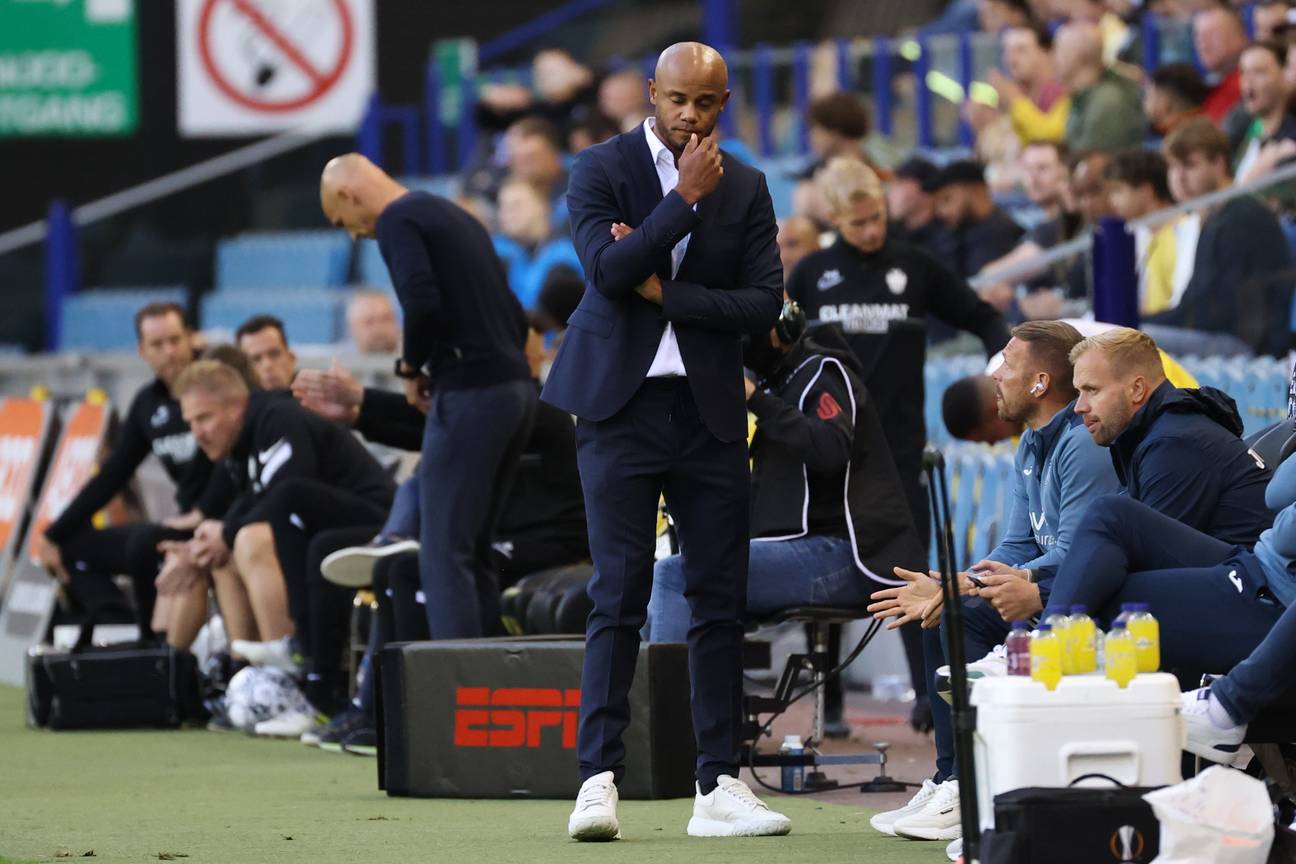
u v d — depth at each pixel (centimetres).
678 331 1784
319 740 2798
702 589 1822
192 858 1702
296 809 2100
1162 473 1716
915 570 2145
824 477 2169
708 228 1797
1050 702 1418
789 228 3397
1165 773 1433
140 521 3853
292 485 2964
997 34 4828
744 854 1683
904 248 2720
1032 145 3778
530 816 2012
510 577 2744
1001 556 1922
